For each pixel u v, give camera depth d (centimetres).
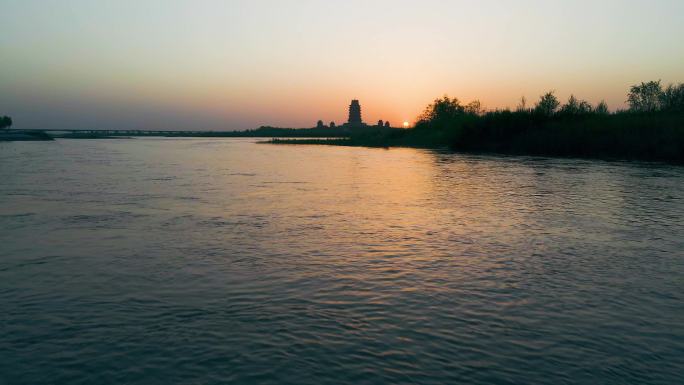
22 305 804
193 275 959
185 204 1872
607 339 679
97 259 1075
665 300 830
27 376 584
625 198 2042
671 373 589
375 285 901
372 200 2008
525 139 5953
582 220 1548
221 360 618
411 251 1151
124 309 785
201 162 4481
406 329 707
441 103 10756
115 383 569
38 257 1094
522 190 2330
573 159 4738
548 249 1174
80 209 1745
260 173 3306
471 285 903
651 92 6812
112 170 3466
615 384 564
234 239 1273
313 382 567
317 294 852
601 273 980
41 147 8081
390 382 566
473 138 6850
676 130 4516
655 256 1110
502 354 634
